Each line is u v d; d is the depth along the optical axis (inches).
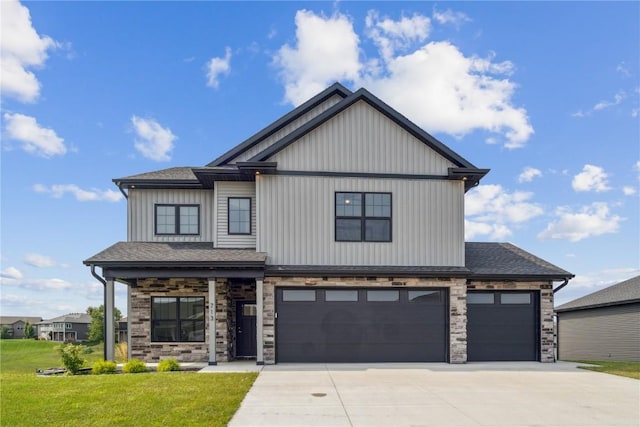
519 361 527.8
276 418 265.1
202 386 346.6
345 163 518.3
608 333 800.9
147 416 262.8
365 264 508.7
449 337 503.5
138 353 522.6
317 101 571.5
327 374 416.8
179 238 564.1
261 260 469.7
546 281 537.3
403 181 523.5
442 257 518.6
